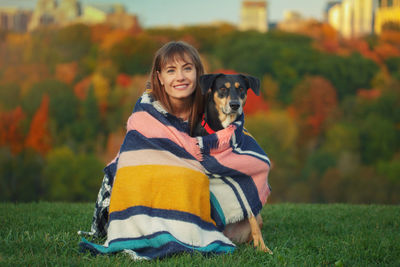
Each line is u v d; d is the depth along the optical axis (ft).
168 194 10.11
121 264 8.82
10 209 16.21
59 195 119.34
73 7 210.59
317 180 119.03
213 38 169.78
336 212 16.67
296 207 18.57
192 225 9.89
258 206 11.14
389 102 130.11
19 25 196.75
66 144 129.08
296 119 132.57
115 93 136.26
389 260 9.96
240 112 12.27
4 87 136.56
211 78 12.28
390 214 15.90
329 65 139.54
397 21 161.79
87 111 132.87
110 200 10.34
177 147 10.66
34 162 124.06
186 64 11.73
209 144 10.89
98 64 148.25
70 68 146.92
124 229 9.87
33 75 144.25
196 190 10.34
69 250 9.93
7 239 10.40
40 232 11.48
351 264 9.50
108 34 158.92
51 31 154.92
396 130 128.57
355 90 137.39
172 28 175.01
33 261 8.87
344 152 123.85
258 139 120.57
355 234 12.38
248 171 11.14
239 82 12.62
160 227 9.66
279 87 139.74
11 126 128.98
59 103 133.18
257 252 10.14
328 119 131.23
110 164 11.51
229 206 11.00
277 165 120.67
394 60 145.89
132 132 10.87
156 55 11.90
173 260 9.00
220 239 10.27
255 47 152.87
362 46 150.41
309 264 9.33
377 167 121.39
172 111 12.22
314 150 127.34
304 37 160.25
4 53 149.38
